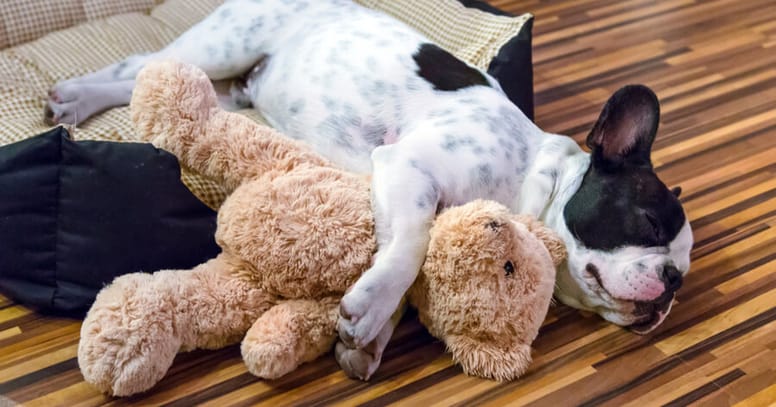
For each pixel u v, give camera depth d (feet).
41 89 5.08
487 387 4.01
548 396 4.00
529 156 4.37
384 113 4.50
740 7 7.25
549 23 6.89
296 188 4.03
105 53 5.31
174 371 4.01
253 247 3.99
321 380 4.01
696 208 5.01
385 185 4.08
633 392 4.04
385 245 4.03
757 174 5.27
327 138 4.59
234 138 4.20
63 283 4.18
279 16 4.88
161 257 4.21
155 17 5.74
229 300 4.00
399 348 4.16
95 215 4.17
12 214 4.14
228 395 3.94
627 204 4.10
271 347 3.90
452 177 4.19
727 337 4.29
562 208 4.26
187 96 4.24
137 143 4.25
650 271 4.04
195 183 4.52
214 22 4.93
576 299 4.31
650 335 4.28
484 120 4.35
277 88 4.77
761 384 4.10
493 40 5.10
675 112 5.77
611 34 6.71
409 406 3.93
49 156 4.16
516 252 3.95
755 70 6.24
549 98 5.88
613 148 4.18
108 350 3.82
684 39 6.64
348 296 3.86
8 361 4.05
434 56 4.62
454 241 3.91
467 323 3.98
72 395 3.92
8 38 5.44
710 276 4.60
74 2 5.60
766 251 4.75
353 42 4.68
